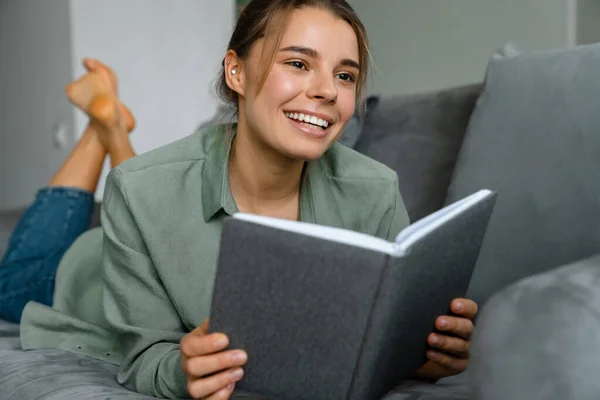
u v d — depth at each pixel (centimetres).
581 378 55
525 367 58
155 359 106
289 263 73
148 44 357
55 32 341
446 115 161
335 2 106
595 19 306
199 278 113
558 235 113
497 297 64
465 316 93
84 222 179
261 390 80
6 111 404
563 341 56
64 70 337
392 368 83
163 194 114
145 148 358
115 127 184
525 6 312
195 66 380
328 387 76
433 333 92
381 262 70
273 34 105
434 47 350
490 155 128
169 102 368
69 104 337
